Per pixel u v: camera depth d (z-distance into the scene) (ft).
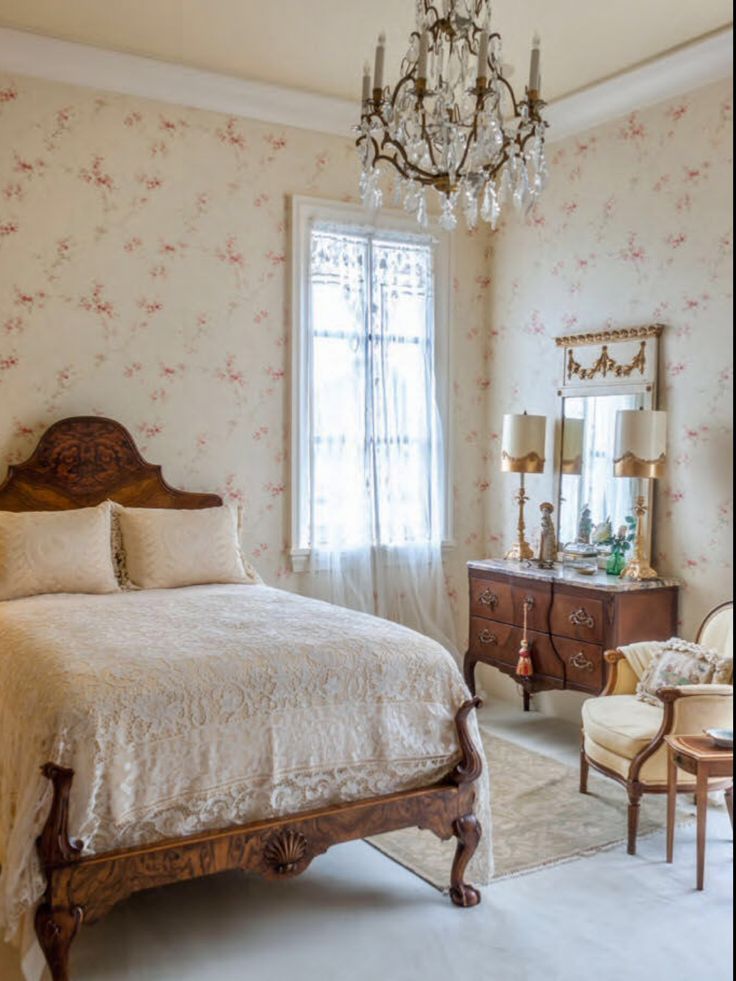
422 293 17.08
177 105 14.75
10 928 7.82
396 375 16.90
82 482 13.98
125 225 14.46
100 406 14.38
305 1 12.09
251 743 8.63
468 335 17.67
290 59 13.98
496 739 15.03
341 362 16.33
